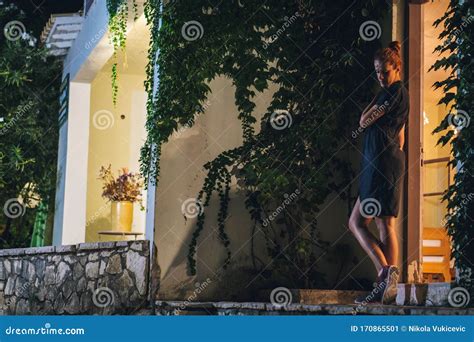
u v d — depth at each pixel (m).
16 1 19.45
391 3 11.13
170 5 11.12
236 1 11.34
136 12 13.27
